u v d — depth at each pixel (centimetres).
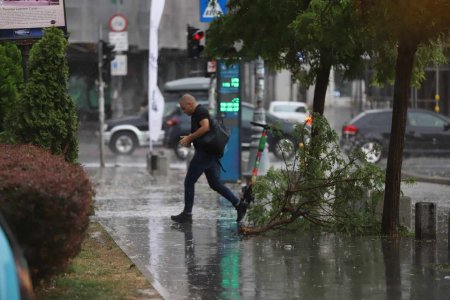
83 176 1059
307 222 1711
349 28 1667
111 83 6141
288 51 1950
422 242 1559
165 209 2175
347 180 1664
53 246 975
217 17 2088
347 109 7194
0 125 1917
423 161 4056
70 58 5950
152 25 3400
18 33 1589
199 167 1881
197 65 5959
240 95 2814
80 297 1093
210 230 1762
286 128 4209
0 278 709
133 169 3781
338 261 1377
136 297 1104
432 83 5994
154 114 3494
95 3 5784
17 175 989
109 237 1662
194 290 1166
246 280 1234
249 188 1881
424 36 1499
